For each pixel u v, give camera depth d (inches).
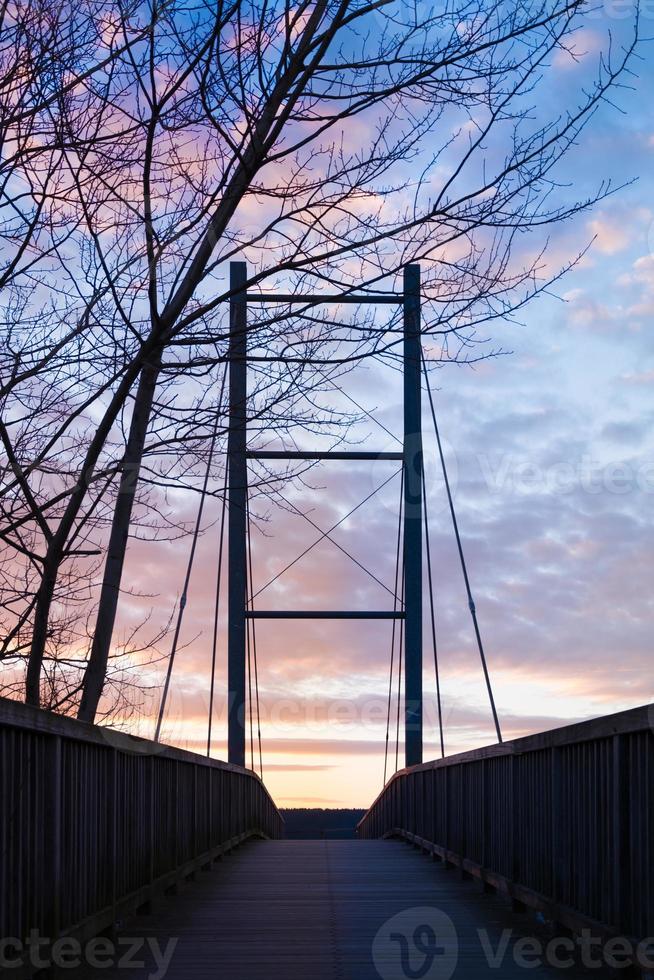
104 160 199.9
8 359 205.9
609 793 180.2
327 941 217.9
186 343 202.5
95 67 189.2
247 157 192.7
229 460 228.4
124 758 235.5
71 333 207.2
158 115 189.0
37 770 162.4
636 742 166.2
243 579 816.9
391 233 197.9
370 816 912.9
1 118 189.9
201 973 183.2
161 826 284.8
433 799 449.1
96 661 226.8
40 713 158.6
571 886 206.1
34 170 199.9
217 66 186.2
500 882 276.1
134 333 203.6
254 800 670.5
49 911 166.1
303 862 433.1
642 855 161.9
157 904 271.0
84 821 194.9
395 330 205.2
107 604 225.8
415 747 812.6
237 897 298.5
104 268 205.8
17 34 186.9
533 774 244.2
